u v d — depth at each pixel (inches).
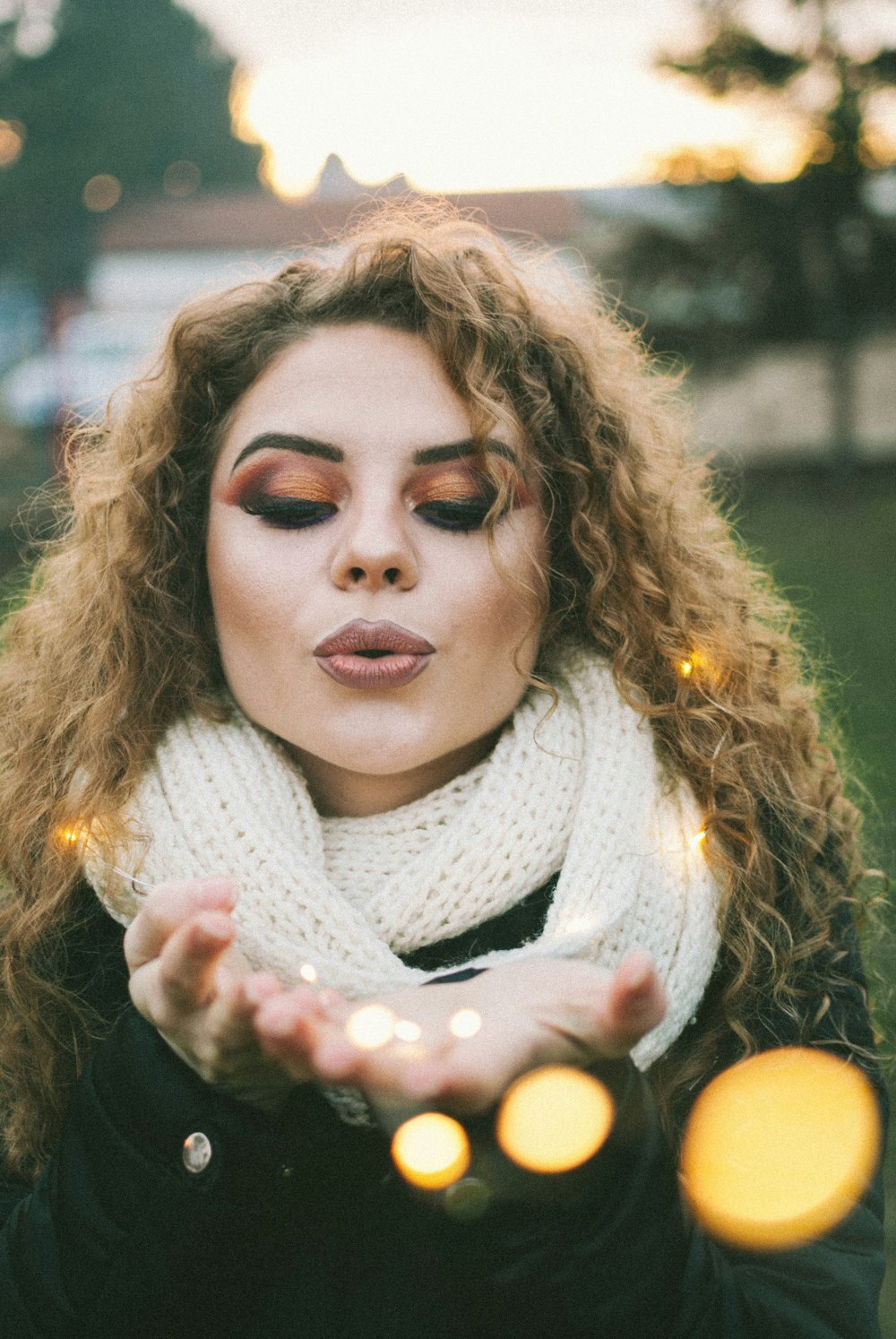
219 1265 38.8
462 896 45.3
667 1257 36.6
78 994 51.0
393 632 44.1
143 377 55.7
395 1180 43.0
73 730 53.9
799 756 58.9
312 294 47.9
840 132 660.1
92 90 1316.4
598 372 56.7
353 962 43.3
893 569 427.8
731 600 61.5
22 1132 51.3
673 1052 50.3
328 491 45.3
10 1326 39.6
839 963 52.6
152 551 52.4
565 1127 34.3
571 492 53.3
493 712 46.9
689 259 739.4
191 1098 38.3
